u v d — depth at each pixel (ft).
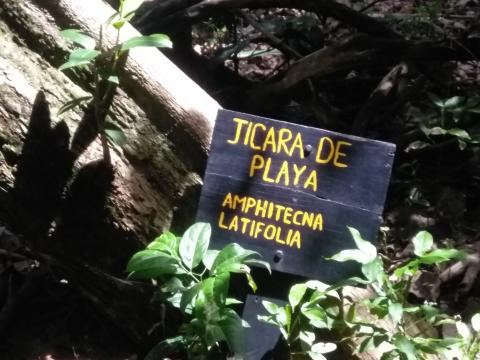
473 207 6.61
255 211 4.39
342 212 4.33
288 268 4.36
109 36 4.75
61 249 4.95
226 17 8.35
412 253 5.91
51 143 4.75
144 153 4.77
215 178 4.42
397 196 6.67
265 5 7.41
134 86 4.74
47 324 5.41
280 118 7.70
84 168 4.74
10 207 4.93
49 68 4.79
